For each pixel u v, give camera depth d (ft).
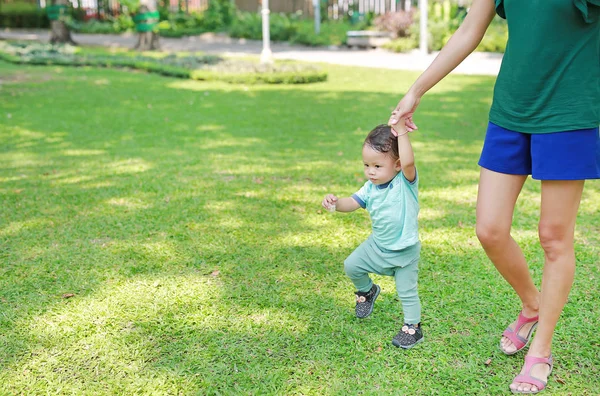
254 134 25.62
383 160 8.61
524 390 8.17
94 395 8.18
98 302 10.74
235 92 38.32
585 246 13.05
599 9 7.30
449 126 27.07
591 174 7.63
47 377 8.57
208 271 12.01
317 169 19.67
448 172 19.24
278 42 74.64
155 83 42.16
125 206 15.98
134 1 63.52
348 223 14.66
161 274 11.89
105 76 45.60
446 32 60.54
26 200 16.51
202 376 8.60
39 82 41.88
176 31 82.07
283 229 14.28
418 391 8.25
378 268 9.22
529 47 7.55
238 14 83.41
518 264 8.63
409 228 8.83
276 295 10.99
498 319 10.11
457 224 14.53
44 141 24.29
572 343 9.36
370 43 65.87
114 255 12.80
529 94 7.68
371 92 37.93
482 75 44.98
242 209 15.67
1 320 10.11
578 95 7.49
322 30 74.84
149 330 9.79
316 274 11.86
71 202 16.33
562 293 8.19
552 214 7.93
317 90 39.06
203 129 26.68
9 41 69.87
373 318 10.18
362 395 8.16
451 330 9.80
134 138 24.80
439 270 11.99
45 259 12.61
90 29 88.12
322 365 8.84
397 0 75.25
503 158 8.08
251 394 8.18
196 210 15.61
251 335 9.65
